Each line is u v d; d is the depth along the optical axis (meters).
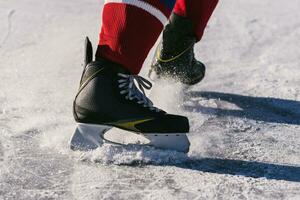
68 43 2.66
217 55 2.59
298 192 1.45
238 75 2.36
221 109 2.03
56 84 2.16
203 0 1.91
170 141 1.61
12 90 2.09
